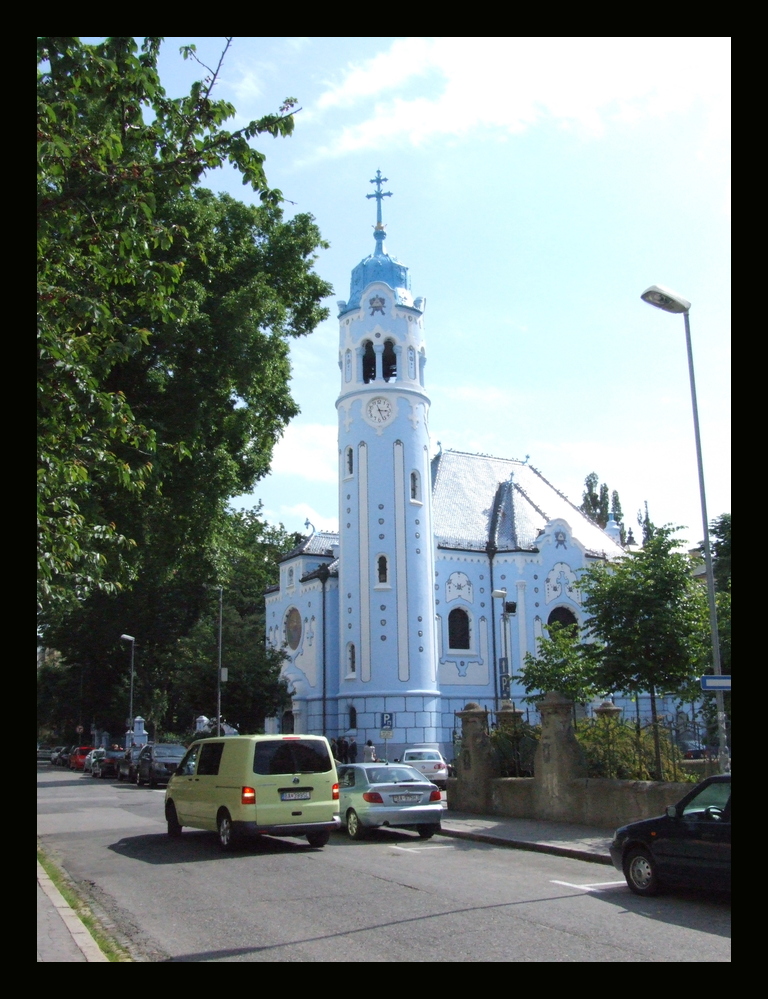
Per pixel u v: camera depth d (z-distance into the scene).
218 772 17.50
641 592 21.81
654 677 21.91
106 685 71.62
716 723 22.25
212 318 23.22
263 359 23.52
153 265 12.20
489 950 9.17
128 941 9.97
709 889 11.13
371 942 9.57
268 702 51.72
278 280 26.53
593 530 60.47
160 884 13.65
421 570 47.91
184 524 24.00
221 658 50.50
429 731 46.44
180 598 63.91
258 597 70.00
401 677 46.41
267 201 12.35
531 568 52.38
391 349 50.19
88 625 65.12
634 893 12.20
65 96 11.06
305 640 54.88
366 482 48.38
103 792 36.12
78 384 11.02
